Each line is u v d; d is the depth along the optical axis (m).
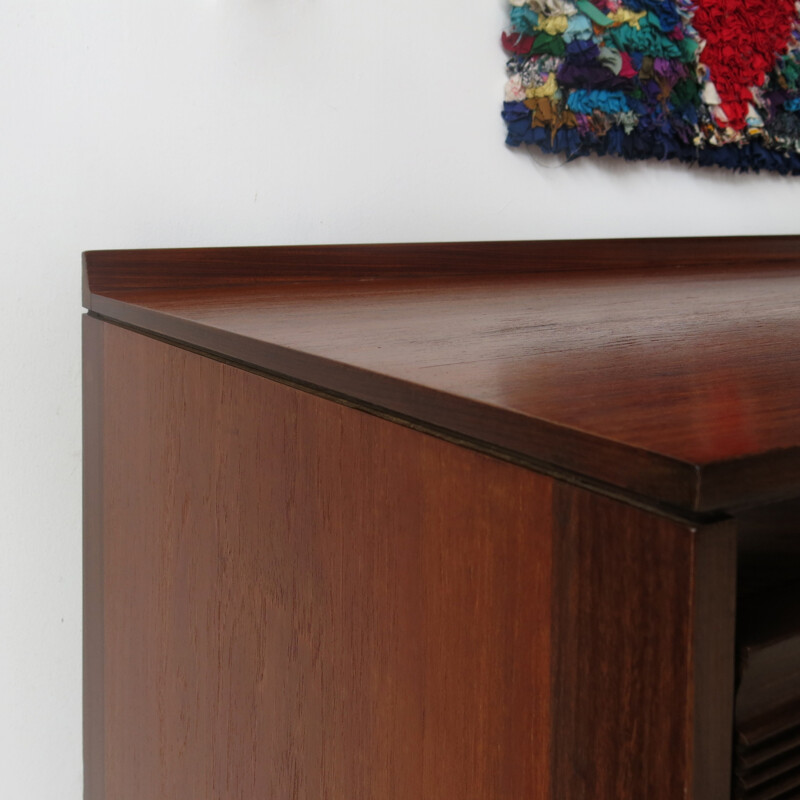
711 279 0.96
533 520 0.33
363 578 0.43
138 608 0.69
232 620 0.56
